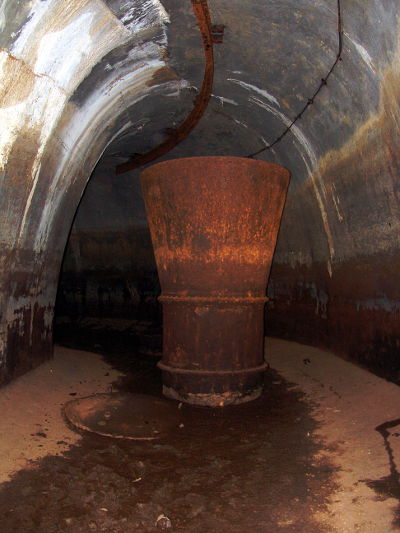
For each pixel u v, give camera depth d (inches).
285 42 220.2
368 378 237.9
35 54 160.1
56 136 210.4
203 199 222.4
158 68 262.4
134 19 201.6
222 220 223.9
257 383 245.6
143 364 332.2
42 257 249.1
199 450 180.1
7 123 164.7
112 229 489.4
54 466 156.4
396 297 214.1
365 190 224.7
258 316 244.7
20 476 147.3
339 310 289.0
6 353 214.4
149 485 150.2
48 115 191.6
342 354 286.0
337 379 257.4
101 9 177.2
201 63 265.3
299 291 358.6
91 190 466.0
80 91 211.9
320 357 307.9
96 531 122.5
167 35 232.4
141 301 493.4
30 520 125.6
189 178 221.6
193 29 229.9
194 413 223.6
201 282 231.1
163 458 172.1
